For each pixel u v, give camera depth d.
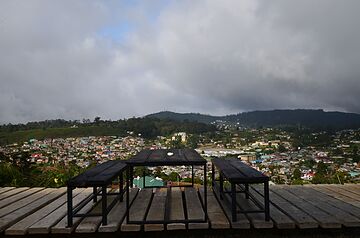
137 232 3.79
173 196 5.29
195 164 3.72
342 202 4.70
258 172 4.06
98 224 3.72
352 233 3.80
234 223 3.66
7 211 4.25
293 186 6.08
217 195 5.19
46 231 3.54
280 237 3.81
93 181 3.57
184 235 3.81
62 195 5.39
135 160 3.78
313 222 3.64
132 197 5.11
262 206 4.34
